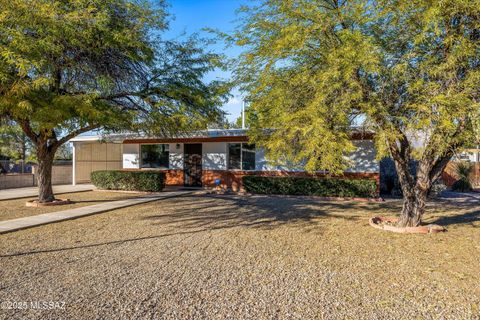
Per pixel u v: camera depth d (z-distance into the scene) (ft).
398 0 20.39
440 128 18.88
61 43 27.58
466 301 13.66
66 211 34.63
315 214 33.76
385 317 12.29
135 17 32.76
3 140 67.62
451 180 62.13
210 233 25.46
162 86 35.53
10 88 23.90
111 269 17.26
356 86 20.02
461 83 19.70
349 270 17.24
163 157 63.21
